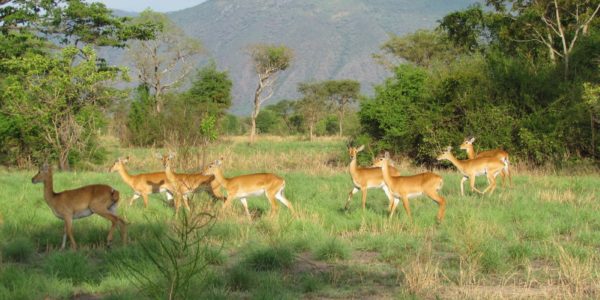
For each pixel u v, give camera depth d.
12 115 27.77
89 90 27.91
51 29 30.86
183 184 14.52
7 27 30.08
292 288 8.32
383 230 11.96
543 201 14.95
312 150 39.78
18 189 16.91
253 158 29.91
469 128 26.31
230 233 11.39
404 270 8.91
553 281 8.57
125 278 8.37
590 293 7.95
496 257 9.24
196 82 64.00
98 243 11.00
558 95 25.91
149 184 14.76
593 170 23.55
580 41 28.31
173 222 11.83
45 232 11.38
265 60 59.91
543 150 25.16
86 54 28.00
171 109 48.72
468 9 35.91
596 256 9.85
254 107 58.75
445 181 19.75
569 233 11.86
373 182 14.54
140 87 50.66
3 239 10.84
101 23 31.41
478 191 16.59
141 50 64.19
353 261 9.88
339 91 75.88
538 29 32.47
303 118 79.25
